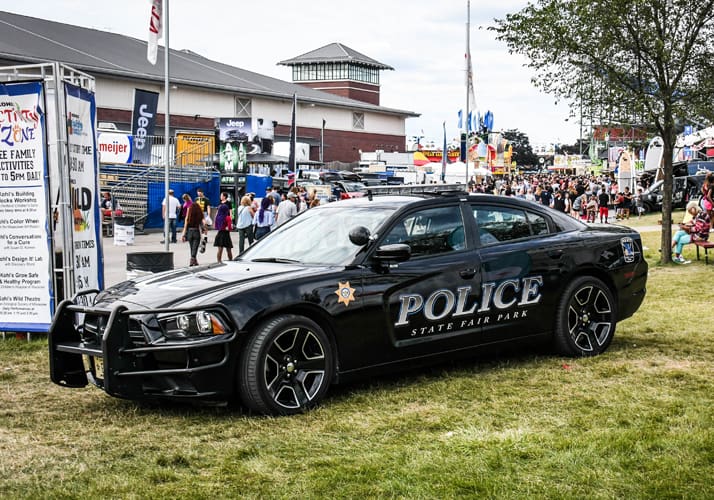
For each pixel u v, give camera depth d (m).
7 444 5.02
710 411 5.47
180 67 64.38
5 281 8.77
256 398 5.47
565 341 7.19
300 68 95.75
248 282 5.74
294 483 4.24
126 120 55.75
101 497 4.07
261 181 36.59
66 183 8.59
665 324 9.02
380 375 6.38
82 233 9.02
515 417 5.46
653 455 4.54
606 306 7.44
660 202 38.97
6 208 8.70
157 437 5.16
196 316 5.37
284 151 48.31
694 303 10.62
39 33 56.78
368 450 4.80
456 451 4.70
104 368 5.35
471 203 6.90
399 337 6.19
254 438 5.09
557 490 4.04
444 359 6.52
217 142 41.66
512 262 6.84
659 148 40.19
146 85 57.34
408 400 5.96
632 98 15.35
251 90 66.69
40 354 8.01
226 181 38.28
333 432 5.20
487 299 6.67
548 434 4.97
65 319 5.95
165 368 5.43
